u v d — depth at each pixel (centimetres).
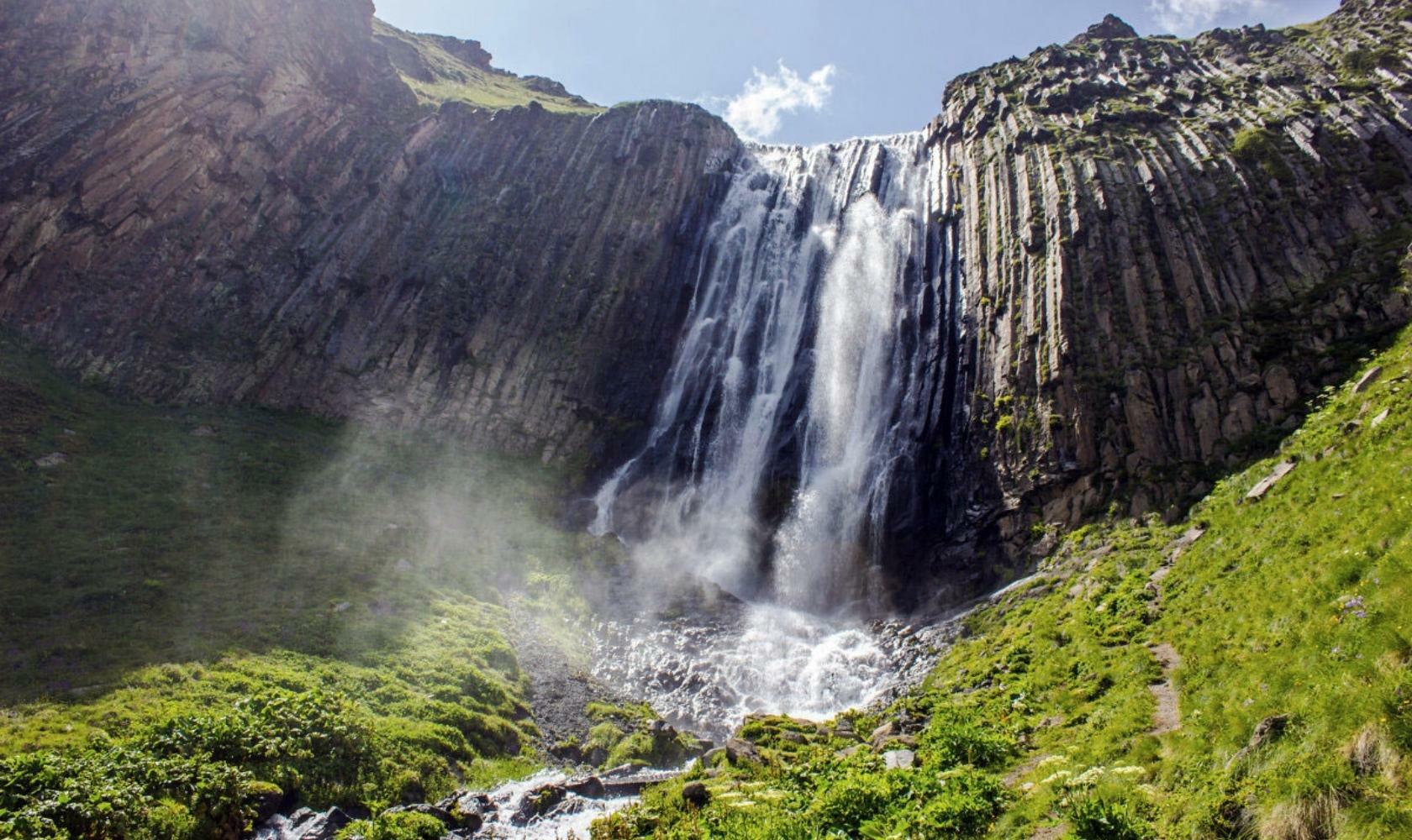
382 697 2247
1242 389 3080
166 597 2528
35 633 2198
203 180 4772
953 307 4341
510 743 2269
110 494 3170
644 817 1515
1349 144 3769
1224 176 3906
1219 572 1908
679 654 2994
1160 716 1334
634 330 5116
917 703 2128
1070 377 3475
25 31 4759
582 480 4397
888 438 4109
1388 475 1545
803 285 5109
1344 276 3256
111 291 4266
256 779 1678
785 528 3956
